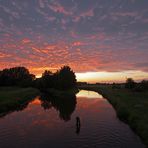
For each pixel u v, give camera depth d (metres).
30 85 125.31
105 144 21.62
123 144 21.61
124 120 32.22
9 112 41.34
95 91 113.81
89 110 43.03
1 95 59.66
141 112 32.09
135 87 82.50
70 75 110.75
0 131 27.14
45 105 52.84
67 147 21.05
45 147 21.14
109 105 50.19
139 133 23.73
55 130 27.44
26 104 55.00
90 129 27.45
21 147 21.16
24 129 28.06
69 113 39.97
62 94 89.62
